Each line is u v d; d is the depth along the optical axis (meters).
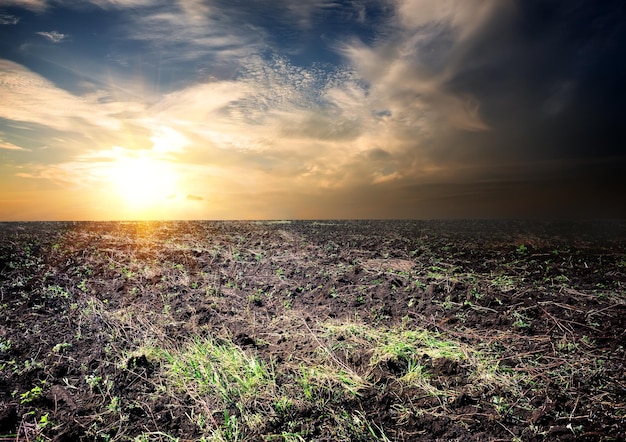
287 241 10.84
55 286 6.46
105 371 3.88
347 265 7.67
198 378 3.71
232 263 8.05
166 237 11.63
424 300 5.57
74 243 10.37
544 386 3.51
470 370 3.77
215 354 4.11
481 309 5.21
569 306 5.24
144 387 3.64
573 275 6.83
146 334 4.68
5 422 3.13
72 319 5.14
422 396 3.41
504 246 9.91
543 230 13.78
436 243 10.41
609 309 5.13
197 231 13.14
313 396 3.42
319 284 6.52
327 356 4.04
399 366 3.87
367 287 6.21
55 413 3.28
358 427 3.07
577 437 2.90
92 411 3.31
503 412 3.20
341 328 4.68
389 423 3.12
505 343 4.31
